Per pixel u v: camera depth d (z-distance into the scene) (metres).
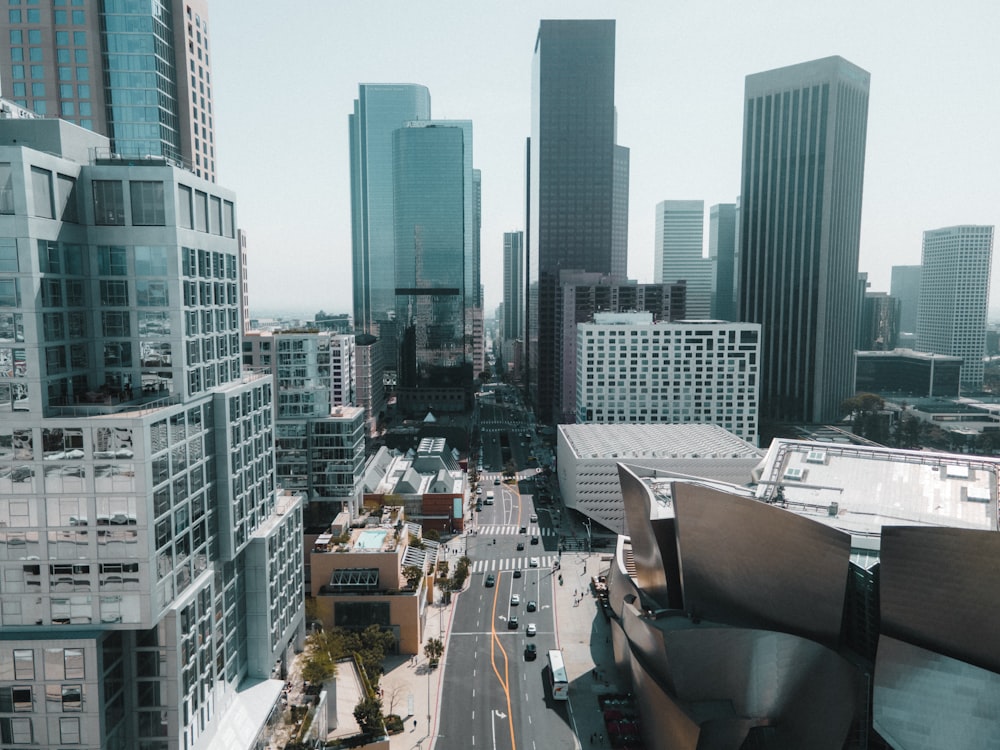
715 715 79.06
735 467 166.62
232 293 79.50
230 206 78.75
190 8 122.62
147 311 65.62
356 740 83.94
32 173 56.91
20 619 59.91
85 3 109.75
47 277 58.81
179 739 64.50
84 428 58.22
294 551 95.19
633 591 107.31
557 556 155.12
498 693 100.19
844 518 102.94
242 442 78.44
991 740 67.00
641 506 101.25
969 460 116.56
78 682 59.31
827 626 79.81
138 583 59.78
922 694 70.62
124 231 64.81
